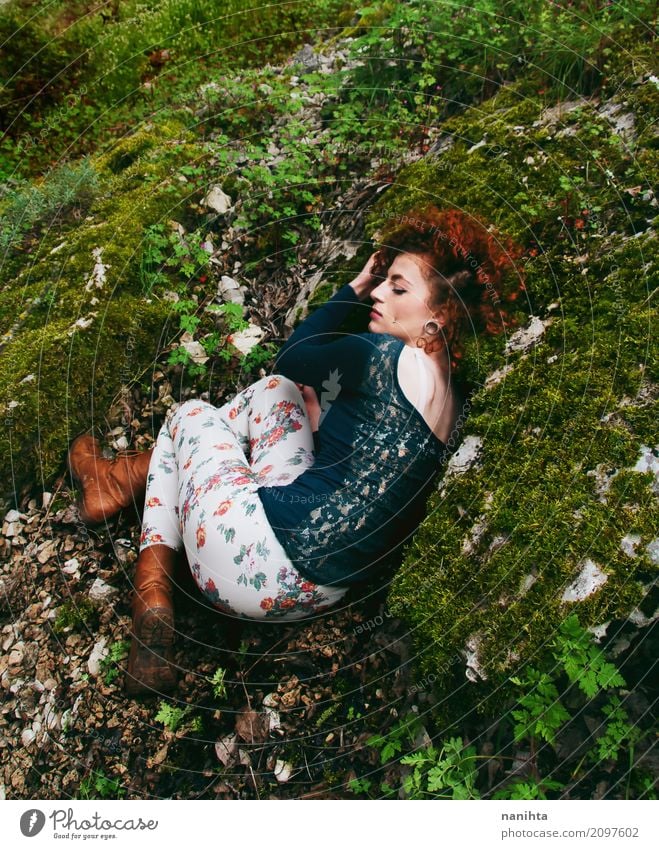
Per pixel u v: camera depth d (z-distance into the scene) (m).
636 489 2.17
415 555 2.37
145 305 3.45
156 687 2.50
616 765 2.12
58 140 4.73
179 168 3.97
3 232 3.86
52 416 3.14
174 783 2.42
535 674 2.10
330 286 3.41
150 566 2.56
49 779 2.48
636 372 2.36
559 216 2.92
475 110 3.63
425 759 2.21
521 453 2.36
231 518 2.39
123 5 5.38
